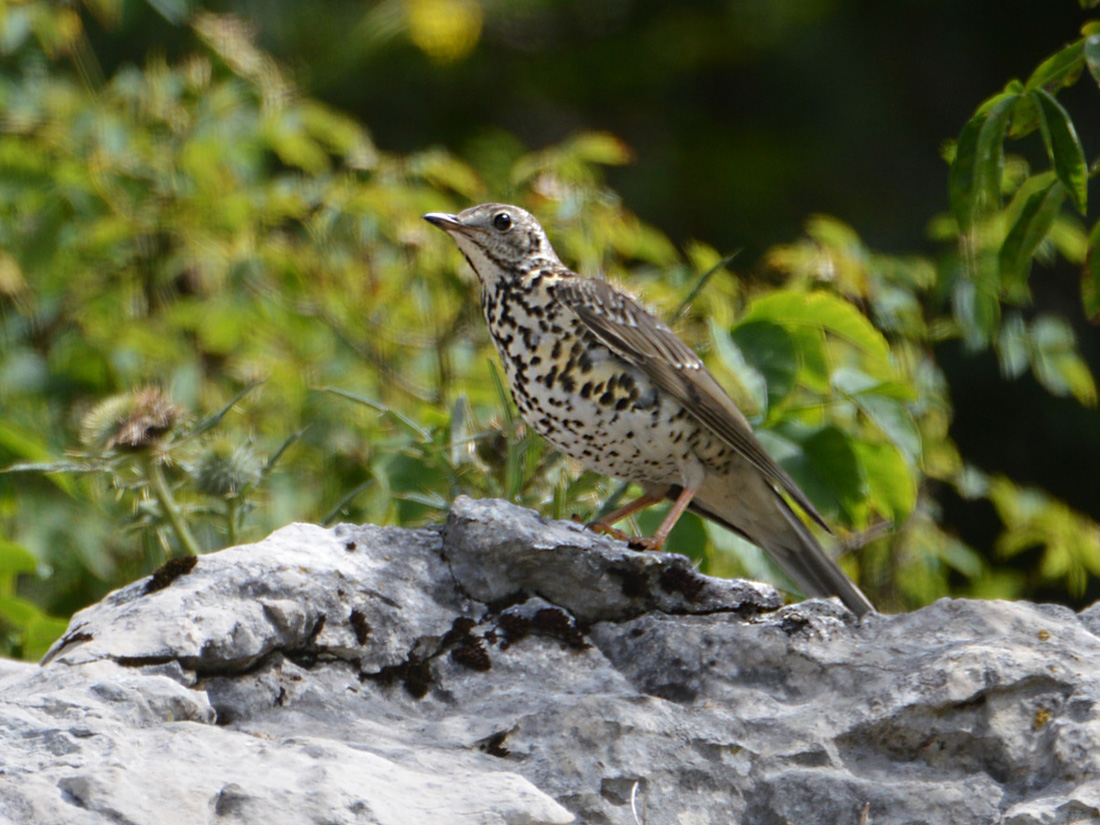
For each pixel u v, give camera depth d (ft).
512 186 38.75
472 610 20.68
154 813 14.57
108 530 35.53
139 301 40.22
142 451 26.11
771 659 19.65
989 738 17.69
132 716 16.53
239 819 14.67
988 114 23.97
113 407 26.50
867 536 35.76
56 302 39.19
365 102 74.69
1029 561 61.21
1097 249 25.07
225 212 40.24
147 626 18.28
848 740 18.15
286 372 37.58
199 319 38.70
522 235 26.71
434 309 38.68
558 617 20.62
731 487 27.04
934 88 76.79
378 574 20.49
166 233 41.04
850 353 37.11
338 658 19.52
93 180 40.19
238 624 18.51
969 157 24.12
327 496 34.96
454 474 27.53
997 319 37.19
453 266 38.91
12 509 34.14
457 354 37.65
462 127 76.95
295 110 42.47
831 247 39.40
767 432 30.40
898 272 40.27
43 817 14.28
